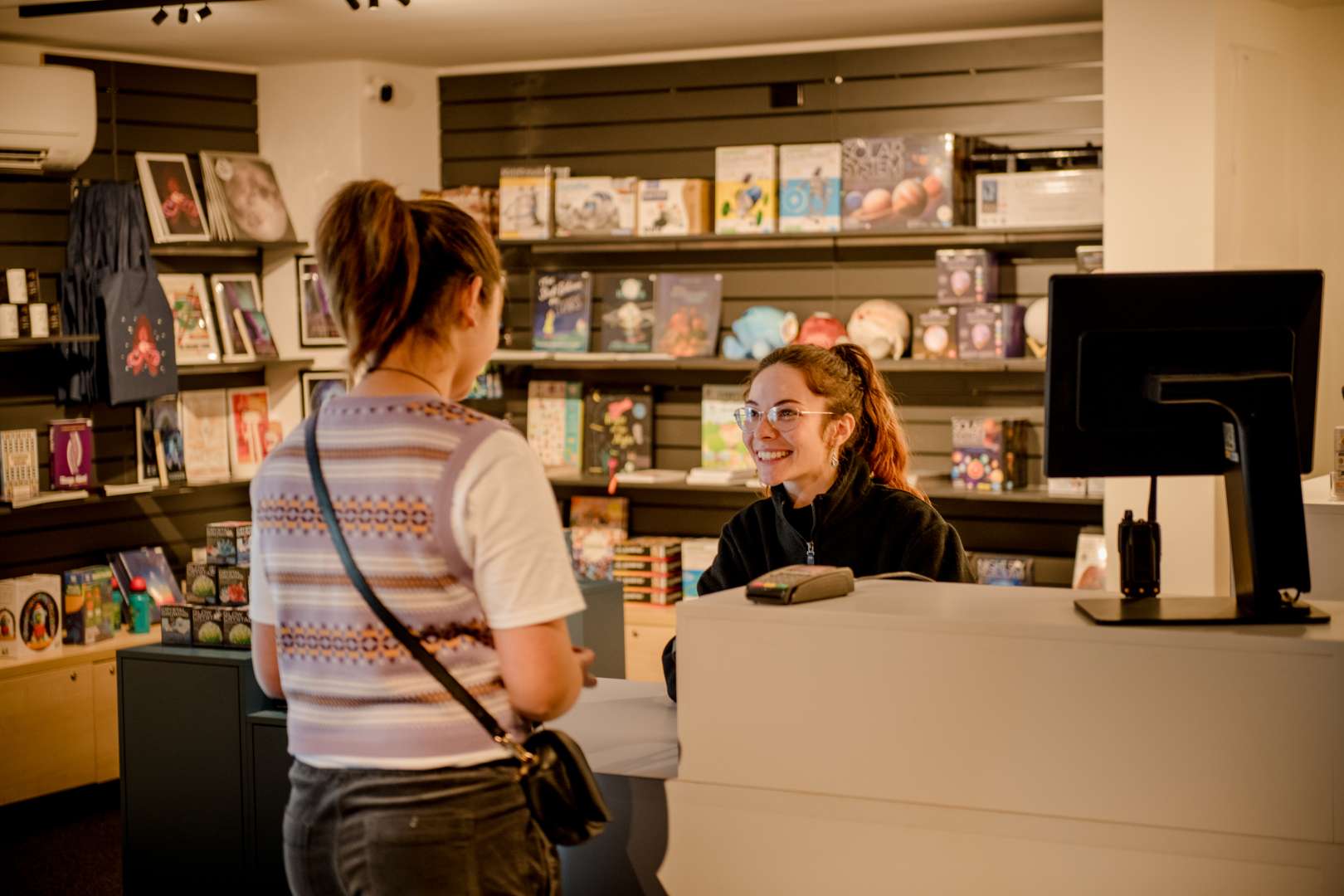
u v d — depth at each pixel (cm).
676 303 598
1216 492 489
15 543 551
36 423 560
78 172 568
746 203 571
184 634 353
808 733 202
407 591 175
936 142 542
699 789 210
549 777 181
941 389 579
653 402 615
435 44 579
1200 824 182
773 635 203
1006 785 191
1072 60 550
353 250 181
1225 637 179
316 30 547
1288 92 509
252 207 602
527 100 625
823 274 593
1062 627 187
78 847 482
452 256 185
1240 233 495
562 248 621
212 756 341
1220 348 198
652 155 611
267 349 611
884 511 265
